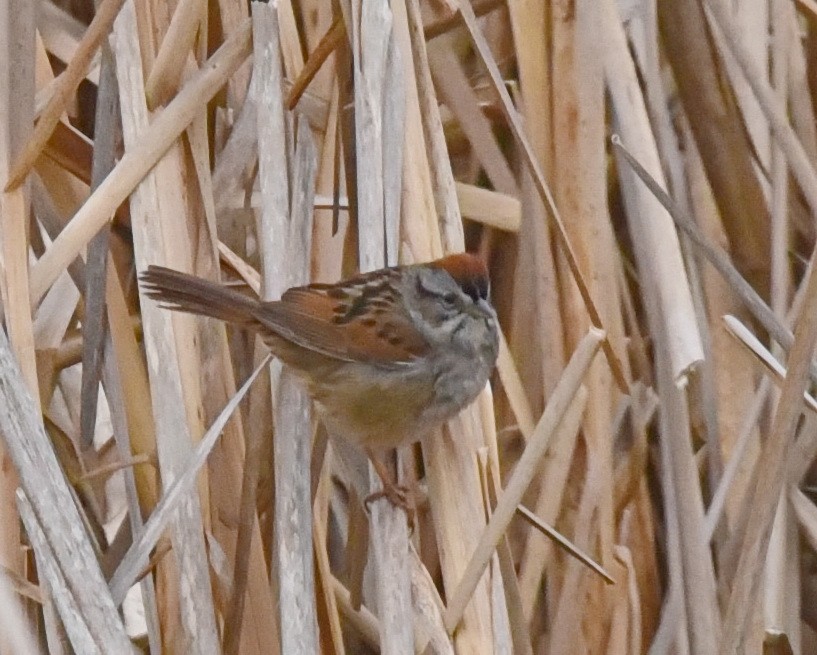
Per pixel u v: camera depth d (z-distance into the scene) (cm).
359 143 592
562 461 596
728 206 605
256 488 589
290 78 598
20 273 589
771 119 600
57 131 596
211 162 599
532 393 601
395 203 592
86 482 596
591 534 597
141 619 595
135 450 593
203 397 592
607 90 605
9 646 580
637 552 600
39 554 584
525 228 601
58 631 585
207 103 595
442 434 592
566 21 600
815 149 605
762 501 588
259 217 597
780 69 605
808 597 604
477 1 605
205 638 586
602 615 598
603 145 600
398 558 588
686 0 603
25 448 584
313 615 586
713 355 602
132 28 593
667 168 604
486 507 590
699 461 603
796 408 588
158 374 589
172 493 585
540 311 599
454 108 604
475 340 593
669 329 595
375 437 593
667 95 608
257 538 589
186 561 586
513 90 605
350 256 597
